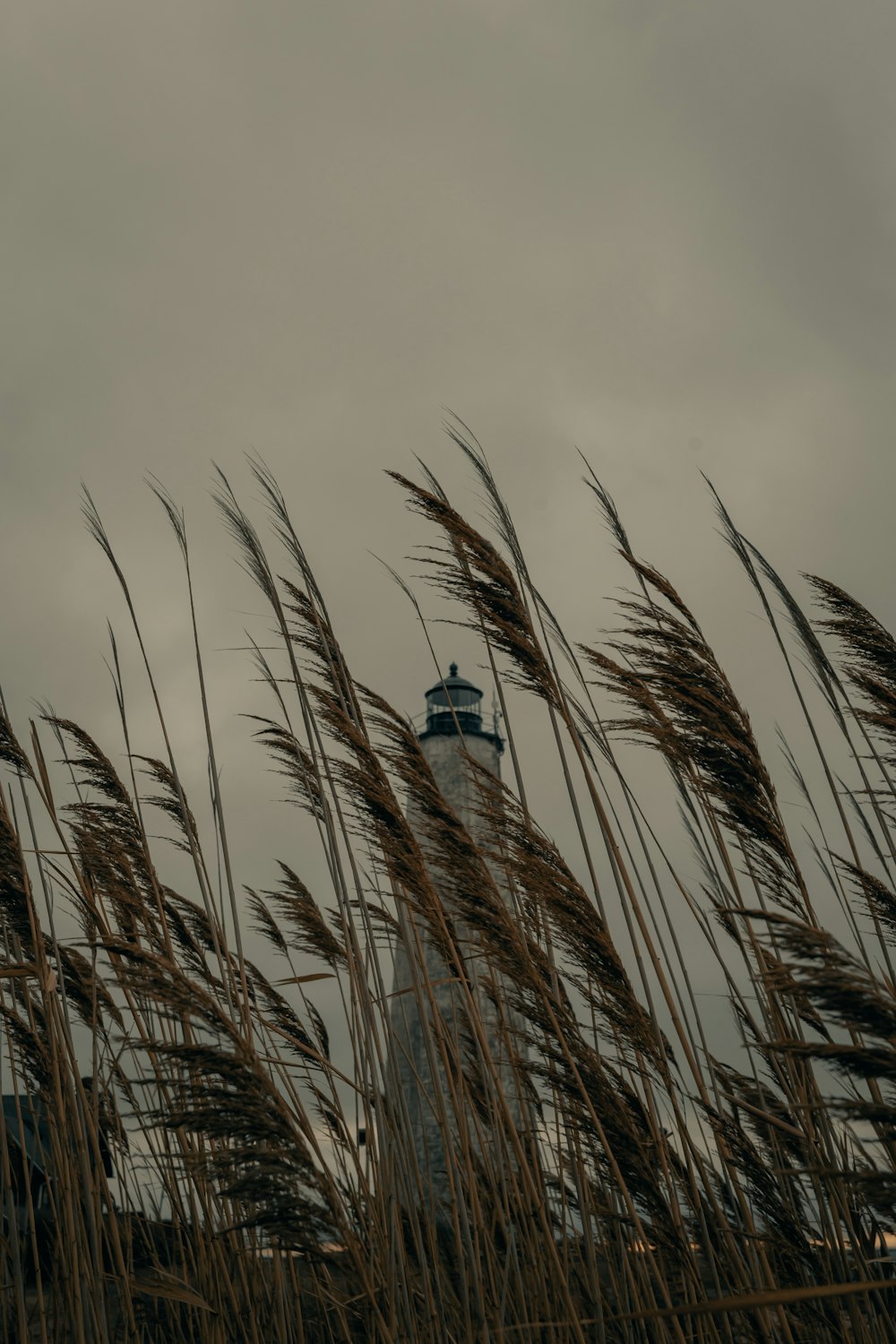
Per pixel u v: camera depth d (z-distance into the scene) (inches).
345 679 183.5
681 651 163.5
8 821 156.3
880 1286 72.2
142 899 190.1
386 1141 151.7
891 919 146.1
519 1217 159.9
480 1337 139.7
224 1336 157.5
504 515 179.3
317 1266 152.9
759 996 147.6
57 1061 148.1
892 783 170.9
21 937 164.7
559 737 162.4
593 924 146.8
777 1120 126.8
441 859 165.0
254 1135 94.7
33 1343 152.6
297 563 187.3
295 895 210.1
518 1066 156.6
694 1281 132.0
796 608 181.3
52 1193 155.1
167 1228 174.4
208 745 179.0
